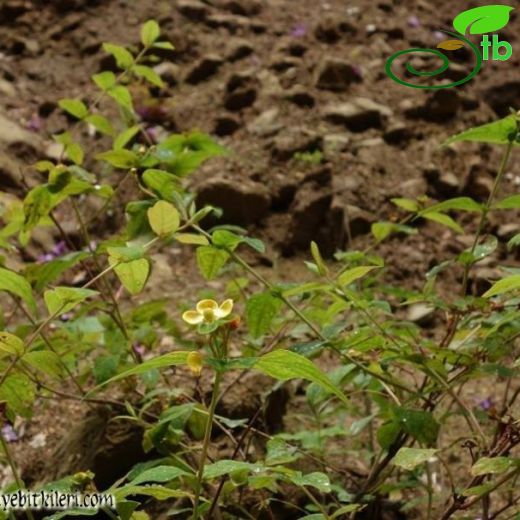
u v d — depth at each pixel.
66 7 6.39
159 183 2.62
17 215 2.94
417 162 5.16
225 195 4.76
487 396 3.73
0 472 3.25
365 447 3.38
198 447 2.61
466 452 3.35
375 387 2.84
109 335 3.05
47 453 3.33
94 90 5.74
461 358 2.48
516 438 2.24
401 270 4.61
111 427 2.99
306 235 4.78
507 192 5.11
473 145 5.34
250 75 5.65
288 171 5.02
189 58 6.05
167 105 5.60
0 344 2.01
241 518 2.68
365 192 4.88
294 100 5.50
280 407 3.44
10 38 6.13
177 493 1.84
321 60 5.75
